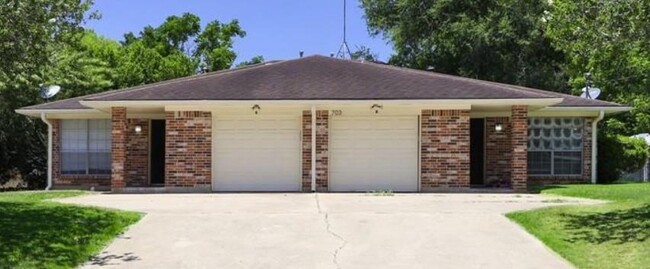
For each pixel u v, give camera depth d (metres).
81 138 21.12
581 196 15.52
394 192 17.47
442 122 17.72
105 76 32.34
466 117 17.62
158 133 20.66
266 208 13.21
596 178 21.23
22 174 26.92
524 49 32.06
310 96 17.20
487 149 20.22
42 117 20.55
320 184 17.72
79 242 9.59
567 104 19.83
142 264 8.70
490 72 32.66
